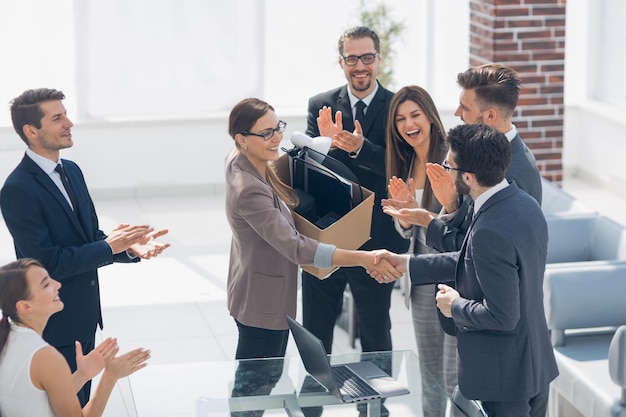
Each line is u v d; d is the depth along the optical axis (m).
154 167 9.87
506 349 4.06
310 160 4.88
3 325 3.69
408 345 6.59
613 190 9.88
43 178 4.48
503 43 8.53
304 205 4.89
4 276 3.64
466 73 4.68
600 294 5.39
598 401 4.97
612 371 4.81
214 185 10.05
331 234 4.67
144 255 4.77
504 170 3.98
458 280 4.16
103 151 9.73
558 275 5.39
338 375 4.36
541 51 8.59
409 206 4.84
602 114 9.88
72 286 4.57
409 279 4.66
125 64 9.81
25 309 3.65
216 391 4.26
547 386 4.20
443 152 5.00
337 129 5.24
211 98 10.05
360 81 5.38
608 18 10.02
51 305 3.70
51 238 4.50
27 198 4.41
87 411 3.81
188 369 4.48
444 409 4.09
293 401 4.16
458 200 4.71
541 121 8.76
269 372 4.44
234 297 4.85
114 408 5.57
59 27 9.64
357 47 5.33
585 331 5.68
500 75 4.61
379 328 5.45
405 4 10.11
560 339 5.46
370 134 5.43
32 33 9.58
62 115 4.46
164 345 6.65
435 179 4.69
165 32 9.83
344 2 10.09
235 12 9.92
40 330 3.72
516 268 3.92
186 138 9.88
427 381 4.33
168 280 7.81
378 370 4.42
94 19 9.66
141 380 4.36
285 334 4.89
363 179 5.33
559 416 5.41
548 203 6.52
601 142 10.01
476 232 3.94
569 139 10.35
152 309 7.25
